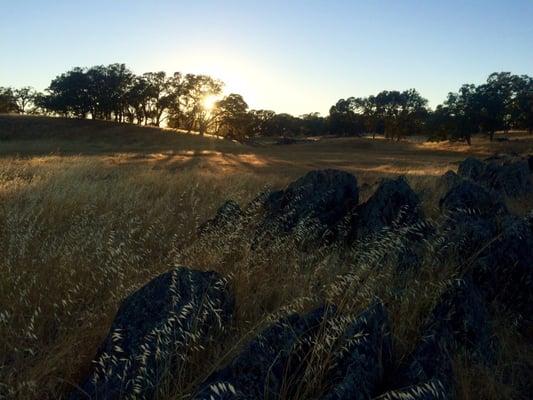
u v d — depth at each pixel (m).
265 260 6.00
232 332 4.48
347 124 146.88
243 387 3.37
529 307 5.26
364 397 3.33
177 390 3.53
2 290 4.79
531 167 17.94
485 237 6.05
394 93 125.06
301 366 3.67
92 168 17.75
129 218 8.09
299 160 48.81
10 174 14.20
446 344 4.16
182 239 7.18
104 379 3.63
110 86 108.69
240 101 115.25
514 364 4.33
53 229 7.04
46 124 92.88
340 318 3.93
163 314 4.10
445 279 5.24
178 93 111.88
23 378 3.71
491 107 88.31
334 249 6.66
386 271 5.42
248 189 12.48
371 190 11.88
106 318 4.63
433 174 17.84
